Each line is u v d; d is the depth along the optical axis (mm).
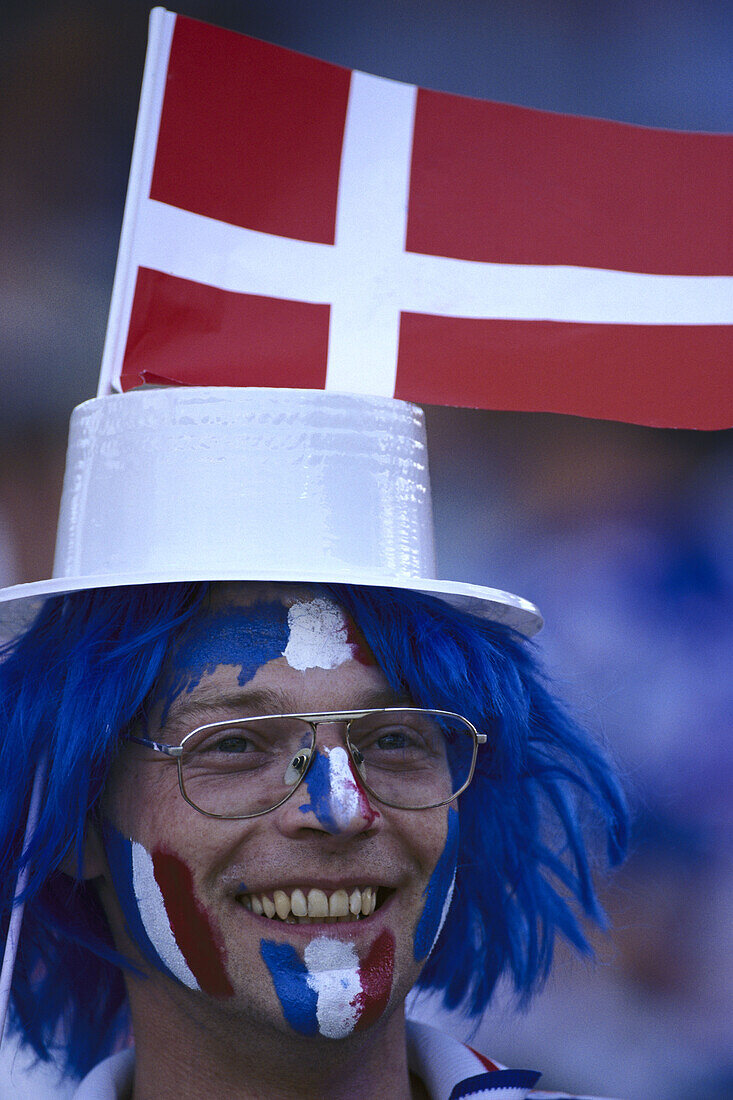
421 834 5789
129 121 20922
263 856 5543
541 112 6660
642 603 17625
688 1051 13945
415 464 6215
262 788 5617
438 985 7430
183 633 5812
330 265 6414
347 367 6305
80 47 21031
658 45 22078
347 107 6555
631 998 14203
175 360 6176
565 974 10281
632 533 18484
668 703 16359
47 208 20234
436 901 5859
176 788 5691
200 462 5844
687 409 6340
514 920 7430
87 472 6117
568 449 19109
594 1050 13805
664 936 14555
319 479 5875
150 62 6270
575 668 16953
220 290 6273
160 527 5836
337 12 21984
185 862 5633
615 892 14633
